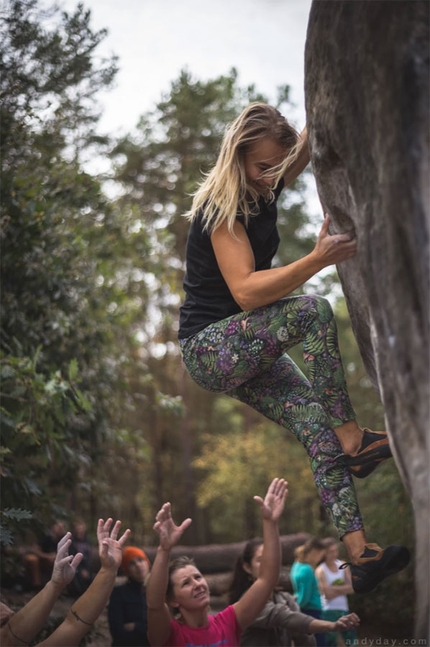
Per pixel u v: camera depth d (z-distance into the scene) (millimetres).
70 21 5367
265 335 2357
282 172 2385
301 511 19328
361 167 1859
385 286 1740
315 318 2322
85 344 6789
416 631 1646
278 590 4055
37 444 4844
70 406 4770
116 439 7027
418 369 1621
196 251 2533
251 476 19047
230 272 2346
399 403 1709
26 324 5754
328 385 2281
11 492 4895
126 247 8430
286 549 10406
